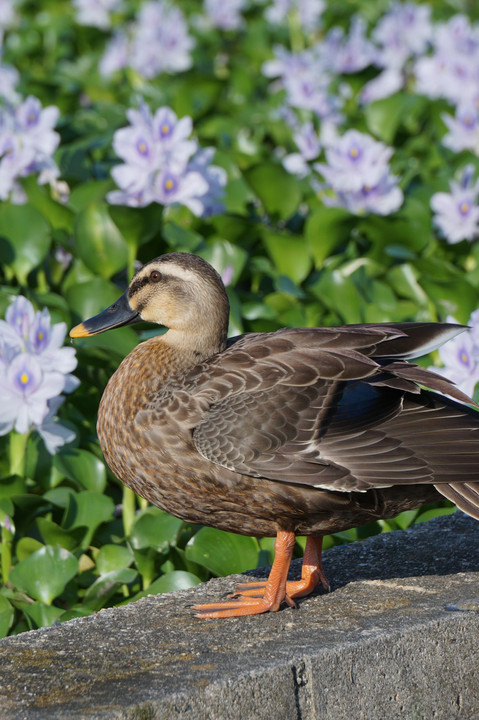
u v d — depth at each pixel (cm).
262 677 470
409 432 550
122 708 436
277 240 1008
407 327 587
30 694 451
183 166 955
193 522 610
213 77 1644
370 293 986
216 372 581
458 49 1567
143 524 677
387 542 652
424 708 522
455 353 741
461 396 545
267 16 2320
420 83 1595
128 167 955
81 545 701
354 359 566
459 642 535
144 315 640
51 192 1134
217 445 555
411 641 518
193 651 495
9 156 1023
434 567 612
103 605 657
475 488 552
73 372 832
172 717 447
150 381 595
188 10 2542
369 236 1086
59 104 1641
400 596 567
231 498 569
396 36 1886
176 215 1081
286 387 563
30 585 643
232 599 575
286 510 562
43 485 761
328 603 560
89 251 944
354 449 546
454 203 1077
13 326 723
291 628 525
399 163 1384
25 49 2136
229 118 1597
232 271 926
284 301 959
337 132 1455
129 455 590
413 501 575
